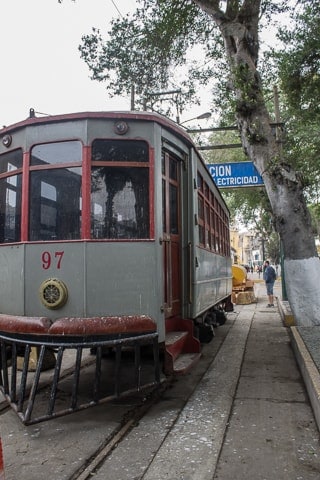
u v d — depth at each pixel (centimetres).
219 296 1101
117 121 530
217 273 1055
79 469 379
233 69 905
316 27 1072
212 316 1062
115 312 504
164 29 1124
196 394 593
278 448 415
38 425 483
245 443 427
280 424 476
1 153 575
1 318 527
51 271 512
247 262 7925
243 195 2450
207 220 888
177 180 666
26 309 519
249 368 736
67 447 424
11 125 558
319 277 892
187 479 356
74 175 521
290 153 1122
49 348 485
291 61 1119
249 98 891
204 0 948
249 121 902
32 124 538
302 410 520
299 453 404
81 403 541
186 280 673
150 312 516
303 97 1192
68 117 525
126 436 451
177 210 665
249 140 901
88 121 524
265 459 392
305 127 1141
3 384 528
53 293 503
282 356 820
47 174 530
